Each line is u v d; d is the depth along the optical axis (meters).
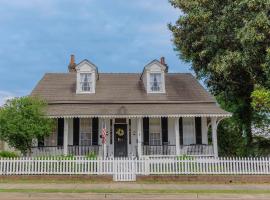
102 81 30.00
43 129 22.66
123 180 19.16
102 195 14.53
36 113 22.36
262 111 27.64
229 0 25.31
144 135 26.88
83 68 28.12
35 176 19.20
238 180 19.09
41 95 27.52
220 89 31.41
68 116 24.23
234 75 27.59
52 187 16.62
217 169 19.55
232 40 25.78
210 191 15.52
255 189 16.44
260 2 22.89
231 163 19.69
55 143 26.33
